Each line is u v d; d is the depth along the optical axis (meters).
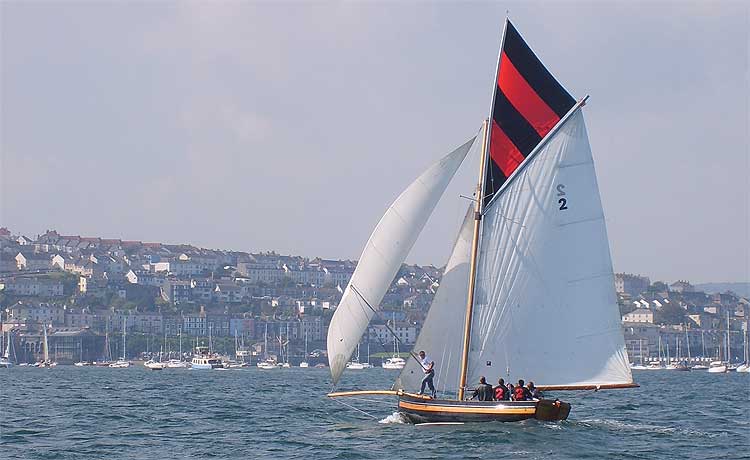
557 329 123.25
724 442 122.88
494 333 123.81
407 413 127.44
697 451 114.06
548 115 122.62
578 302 122.94
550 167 123.00
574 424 136.12
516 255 123.44
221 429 141.38
